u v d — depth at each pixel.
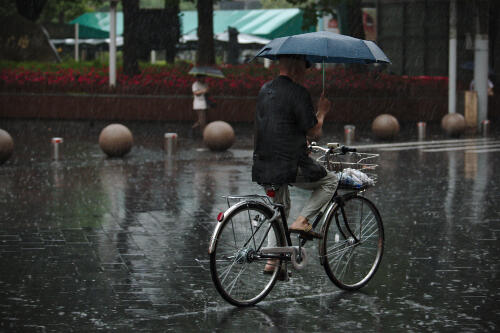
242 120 55.94
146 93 56.47
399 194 23.94
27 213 20.22
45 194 23.45
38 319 11.15
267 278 12.34
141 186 25.30
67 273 13.95
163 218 19.70
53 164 31.41
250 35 85.44
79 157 34.25
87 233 17.70
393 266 14.69
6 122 55.78
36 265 14.57
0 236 17.28
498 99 64.19
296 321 11.16
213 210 20.91
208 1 59.56
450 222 19.31
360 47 12.23
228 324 10.99
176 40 66.88
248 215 12.01
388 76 62.00
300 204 21.72
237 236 11.95
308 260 15.14
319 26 64.50
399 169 30.53
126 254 15.57
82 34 90.12
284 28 84.31
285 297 12.52
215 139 37.19
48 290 12.77
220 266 11.80
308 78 58.84
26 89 58.31
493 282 13.46
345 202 12.98
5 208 20.92
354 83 58.31
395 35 72.00
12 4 82.88
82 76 58.34
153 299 12.30
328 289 13.03
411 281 13.54
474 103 52.88
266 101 11.98
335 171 12.97
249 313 11.58
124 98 56.44
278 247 12.20
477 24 53.06
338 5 59.19
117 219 19.48
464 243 16.83
